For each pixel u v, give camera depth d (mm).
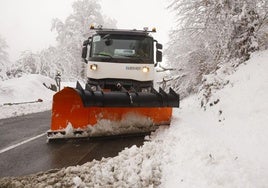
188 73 16266
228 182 4074
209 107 9797
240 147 5766
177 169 4645
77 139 7203
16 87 22875
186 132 6641
